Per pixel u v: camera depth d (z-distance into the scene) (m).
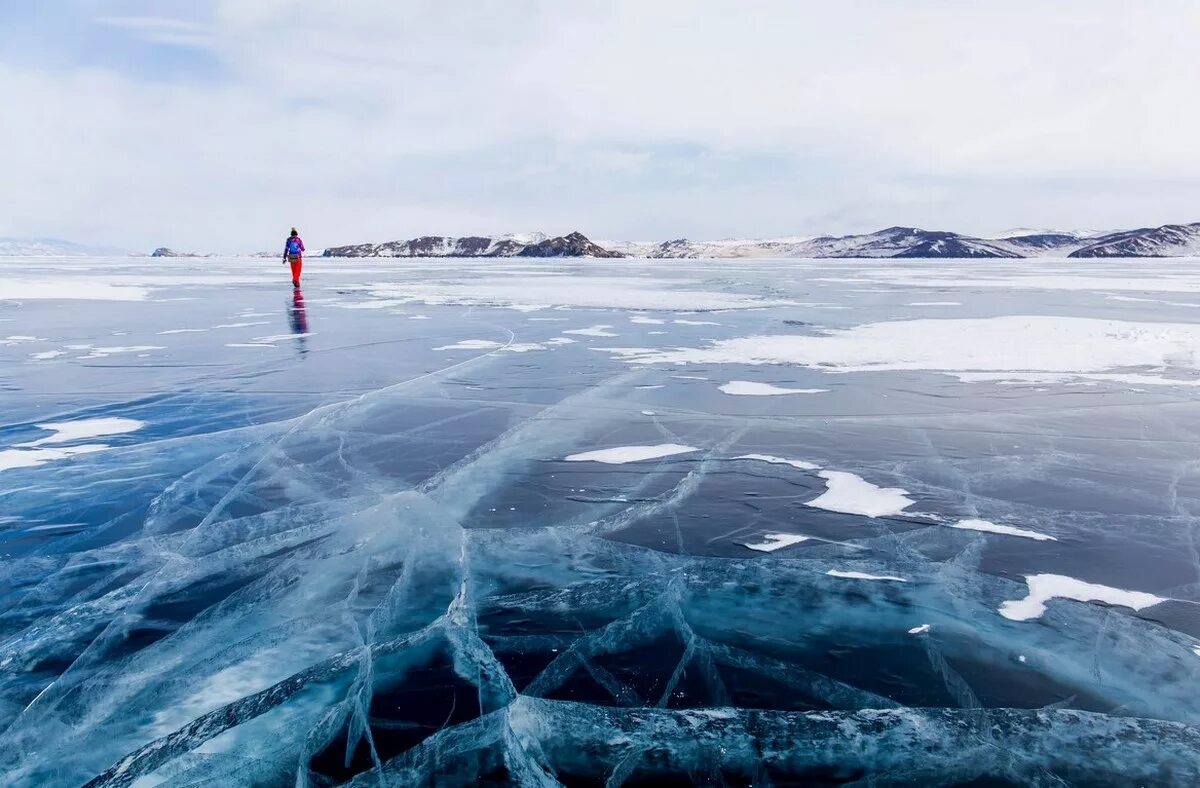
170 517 4.15
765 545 3.70
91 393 7.34
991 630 2.88
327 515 4.17
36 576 3.44
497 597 3.19
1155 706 2.41
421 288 24.55
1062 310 15.35
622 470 4.89
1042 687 2.51
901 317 14.09
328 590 3.29
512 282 29.30
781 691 2.49
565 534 3.85
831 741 2.24
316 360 9.24
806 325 12.77
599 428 5.94
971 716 2.35
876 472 4.82
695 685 2.52
